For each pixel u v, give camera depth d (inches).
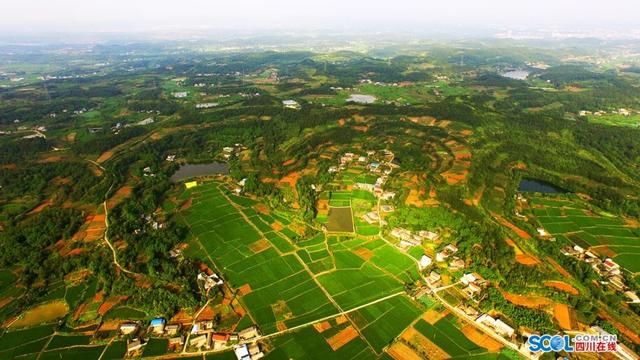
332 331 4148.6
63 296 4694.9
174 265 5182.1
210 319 4296.3
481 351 3848.4
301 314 4387.3
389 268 5152.6
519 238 5698.8
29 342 4055.1
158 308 4323.3
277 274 5088.6
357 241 5772.6
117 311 4402.1
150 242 5595.5
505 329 4023.1
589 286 4658.0
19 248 5408.5
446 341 3983.8
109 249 5497.1
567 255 5275.6
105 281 4822.8
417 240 5674.2
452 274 4899.1
